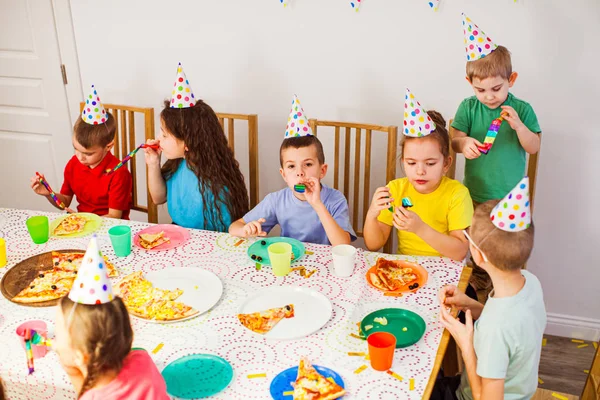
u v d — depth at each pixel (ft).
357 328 4.81
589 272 8.63
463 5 8.04
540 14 7.75
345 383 4.17
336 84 9.00
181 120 7.23
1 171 11.43
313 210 6.95
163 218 10.55
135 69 9.94
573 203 8.40
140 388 3.67
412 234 6.64
